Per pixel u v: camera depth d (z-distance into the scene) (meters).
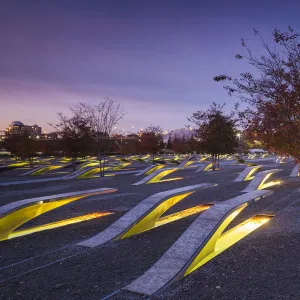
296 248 6.46
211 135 28.48
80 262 5.94
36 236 7.89
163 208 9.28
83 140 28.09
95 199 13.24
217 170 29.69
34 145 39.12
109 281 5.00
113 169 30.22
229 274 5.18
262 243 6.91
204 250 5.94
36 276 5.27
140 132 65.56
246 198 8.48
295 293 4.42
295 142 5.80
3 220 7.58
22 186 17.78
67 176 23.27
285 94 5.74
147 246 6.97
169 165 37.06
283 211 10.33
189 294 4.47
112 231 7.74
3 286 4.88
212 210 7.14
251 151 79.38
